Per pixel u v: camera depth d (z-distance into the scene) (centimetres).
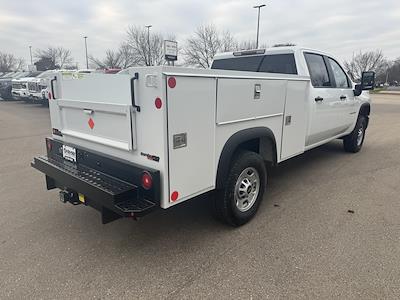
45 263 291
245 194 357
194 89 267
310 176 539
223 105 299
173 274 276
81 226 361
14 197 443
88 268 284
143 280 268
